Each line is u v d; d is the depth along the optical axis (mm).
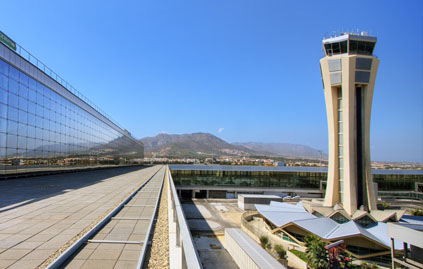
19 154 24844
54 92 33125
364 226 31656
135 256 5719
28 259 5258
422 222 33688
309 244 24922
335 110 36188
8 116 22844
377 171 74062
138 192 17734
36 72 28000
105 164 62969
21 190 16250
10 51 22922
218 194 72750
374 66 34812
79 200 12906
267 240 29453
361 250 27391
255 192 68188
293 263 26641
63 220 8625
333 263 22844
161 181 27812
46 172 31031
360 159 35562
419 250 16766
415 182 71125
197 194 70750
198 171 65125
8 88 22766
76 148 42469
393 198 70250
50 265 4859
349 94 34688
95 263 5242
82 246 6273
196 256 3537
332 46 35969
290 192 67000
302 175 66688
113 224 8531
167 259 5766
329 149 36812
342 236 27047
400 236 17656
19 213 9602
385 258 26375
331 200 35844
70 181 24141
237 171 65875
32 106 27281
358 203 35188
